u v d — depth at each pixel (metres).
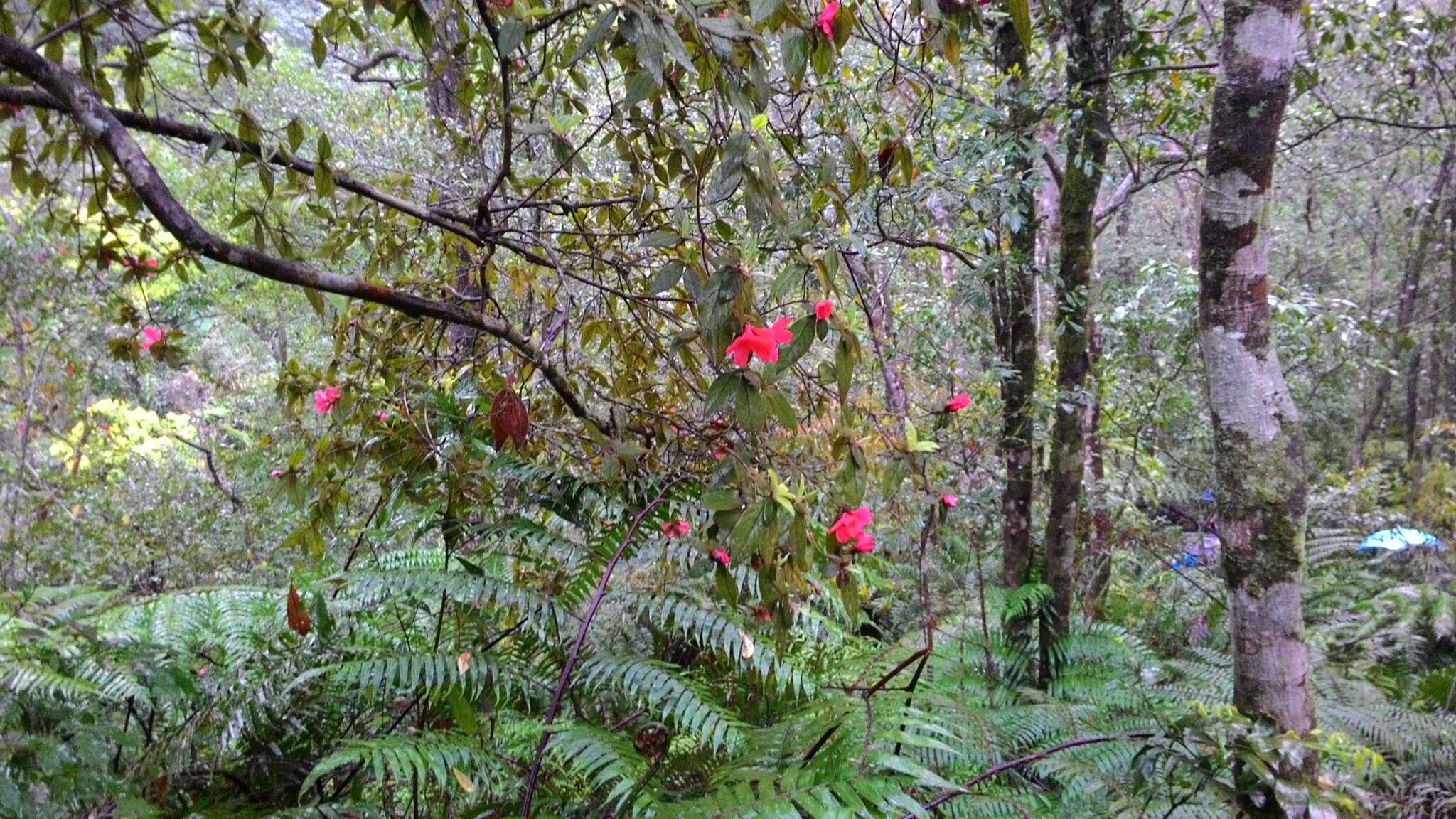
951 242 3.56
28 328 4.71
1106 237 9.23
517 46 1.54
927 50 2.00
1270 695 1.74
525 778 2.05
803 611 2.41
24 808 1.50
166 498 4.73
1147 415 4.94
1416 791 3.22
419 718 2.21
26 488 4.75
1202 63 3.39
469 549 2.47
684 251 1.90
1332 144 6.70
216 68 1.83
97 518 4.68
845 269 2.56
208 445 5.90
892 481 1.76
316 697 2.00
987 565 4.21
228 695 1.96
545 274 2.84
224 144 1.69
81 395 5.52
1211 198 1.76
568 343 2.61
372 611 2.34
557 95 2.39
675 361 2.38
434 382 2.50
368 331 2.44
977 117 3.12
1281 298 4.56
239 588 2.63
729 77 1.34
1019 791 2.45
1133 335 4.94
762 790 1.48
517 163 3.36
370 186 1.89
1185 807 2.19
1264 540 1.72
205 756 1.98
